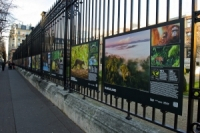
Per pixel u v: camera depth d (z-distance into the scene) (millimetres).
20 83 14055
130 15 3150
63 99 5746
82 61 4781
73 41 5559
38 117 5242
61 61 6629
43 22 10039
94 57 4191
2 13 14906
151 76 2592
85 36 4824
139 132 2711
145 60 2699
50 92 7480
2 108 6285
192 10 2188
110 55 3512
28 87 11734
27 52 18641
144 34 2725
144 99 2709
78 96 5172
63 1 6363
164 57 2404
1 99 7812
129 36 3018
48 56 8727
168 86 2336
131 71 2965
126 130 2920
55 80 7777
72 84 5535
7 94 9078
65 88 6117
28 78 15516
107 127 3326
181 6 2369
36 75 12594
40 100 7559
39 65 11281
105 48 3676
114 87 3387
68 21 6039
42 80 9914
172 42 2303
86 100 4688
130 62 2990
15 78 18734
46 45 9281
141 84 2768
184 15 2771
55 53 7422
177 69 2230
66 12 6047
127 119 3107
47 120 4973
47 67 8961
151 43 2605
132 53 2947
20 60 28375
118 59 3279
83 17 4941
